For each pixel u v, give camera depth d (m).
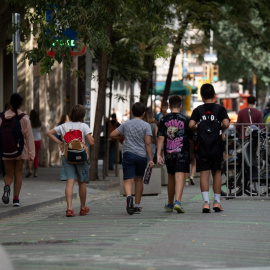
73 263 14.02
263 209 24.20
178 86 61.75
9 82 45.66
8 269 9.02
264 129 28.11
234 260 14.54
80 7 26.53
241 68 83.38
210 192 31.52
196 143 23.34
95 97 72.94
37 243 16.91
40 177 40.09
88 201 28.73
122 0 28.33
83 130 23.44
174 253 15.23
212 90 23.47
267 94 135.00
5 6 34.84
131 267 13.59
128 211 23.00
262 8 46.78
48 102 52.78
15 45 27.69
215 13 43.59
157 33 39.75
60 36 26.92
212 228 19.31
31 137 24.69
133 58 41.91
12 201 26.56
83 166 23.22
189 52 44.66
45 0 26.62
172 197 23.72
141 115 24.11
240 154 28.12
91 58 36.91
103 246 16.17
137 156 23.59
